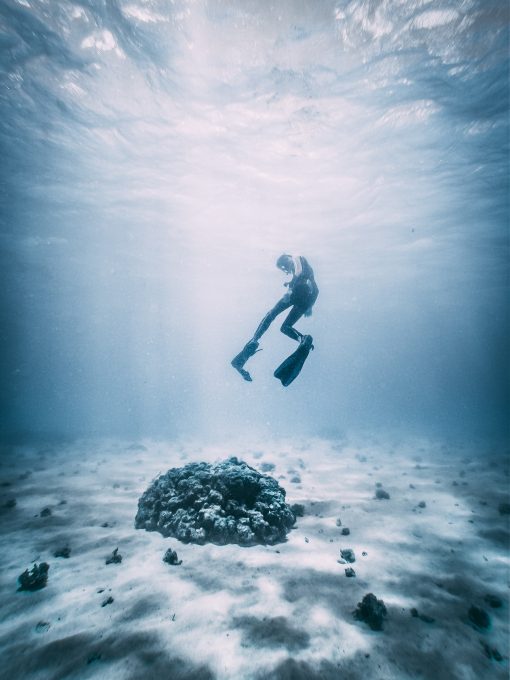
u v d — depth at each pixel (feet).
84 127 43.60
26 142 46.60
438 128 43.29
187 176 54.03
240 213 65.98
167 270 103.14
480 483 44.57
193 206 63.41
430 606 18.71
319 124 42.22
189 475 31.32
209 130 43.55
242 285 120.98
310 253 87.61
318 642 15.78
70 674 13.82
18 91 37.96
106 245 82.64
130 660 14.52
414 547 26.00
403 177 54.03
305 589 20.03
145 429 131.95
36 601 18.83
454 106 39.58
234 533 26.05
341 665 14.49
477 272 103.81
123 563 22.99
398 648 15.52
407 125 42.65
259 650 15.20
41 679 13.61
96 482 45.19
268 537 25.98
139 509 30.42
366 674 14.08
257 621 17.13
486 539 27.63
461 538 27.76
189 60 32.99
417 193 58.70
